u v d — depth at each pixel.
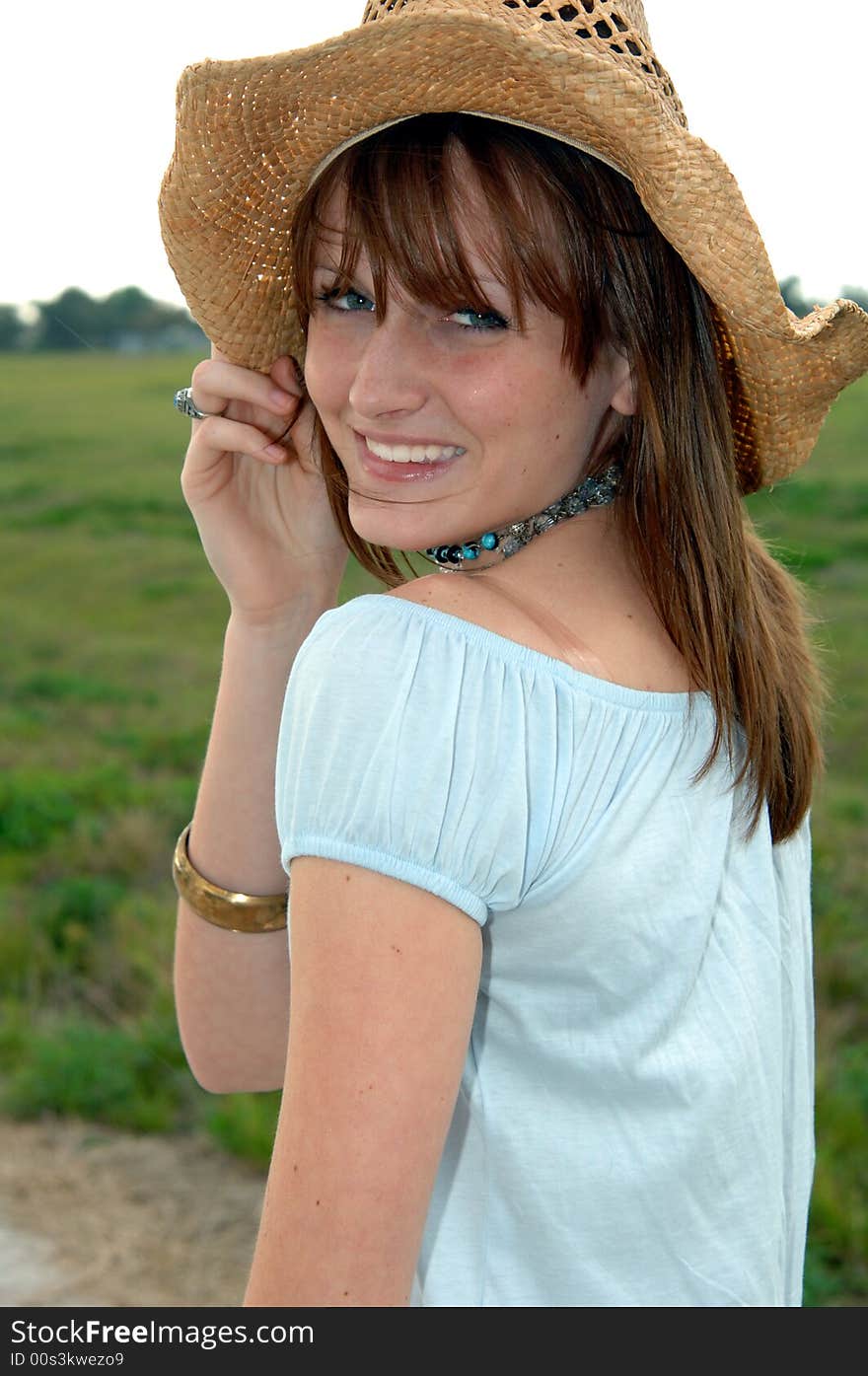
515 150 1.11
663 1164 1.15
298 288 1.27
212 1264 3.33
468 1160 1.18
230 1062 1.64
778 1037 1.26
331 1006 1.00
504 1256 1.17
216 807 1.58
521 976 1.12
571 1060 1.13
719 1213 1.19
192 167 1.37
